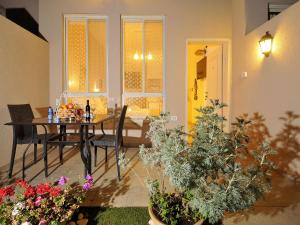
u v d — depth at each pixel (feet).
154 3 15.87
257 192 4.80
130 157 12.80
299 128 8.94
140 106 16.57
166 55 16.10
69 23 16.25
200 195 4.61
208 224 5.22
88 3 15.78
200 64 24.29
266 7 13.38
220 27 15.94
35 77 14.05
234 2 15.38
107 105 16.20
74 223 5.91
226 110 16.37
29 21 16.60
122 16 16.08
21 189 6.32
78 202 6.38
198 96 25.46
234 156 5.10
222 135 5.09
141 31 16.43
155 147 5.31
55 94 15.90
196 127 5.41
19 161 11.76
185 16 15.93
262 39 11.00
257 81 12.17
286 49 9.68
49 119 9.89
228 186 4.56
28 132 10.67
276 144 10.40
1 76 10.78
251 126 12.67
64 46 16.17
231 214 6.44
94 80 16.40
